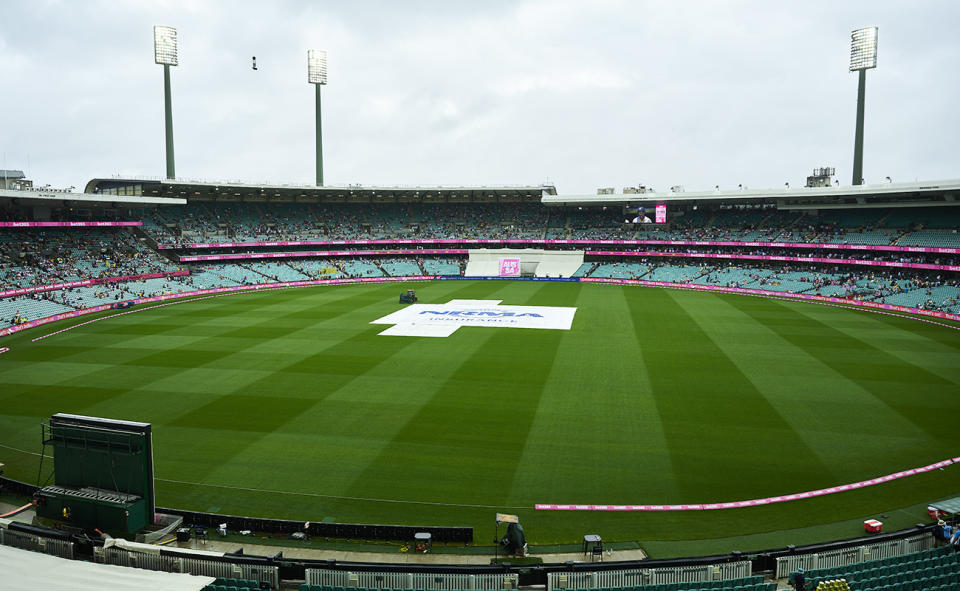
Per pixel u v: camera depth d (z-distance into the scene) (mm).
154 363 40031
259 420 28828
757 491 21578
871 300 68500
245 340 47812
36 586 13023
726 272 90562
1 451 25219
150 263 84938
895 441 25984
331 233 107812
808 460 24141
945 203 80500
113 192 91250
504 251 106312
